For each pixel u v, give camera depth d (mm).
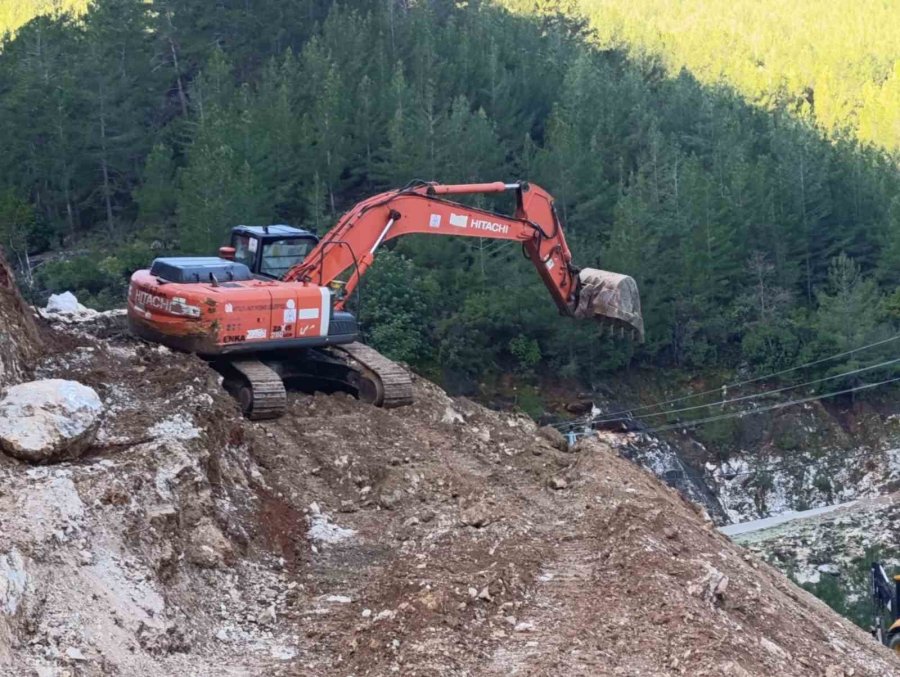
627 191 54938
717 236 53844
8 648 8062
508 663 9531
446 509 13422
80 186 57750
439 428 16375
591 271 19734
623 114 64500
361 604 10703
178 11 65000
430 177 52531
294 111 57031
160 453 11320
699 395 52219
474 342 49500
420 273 49969
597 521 13195
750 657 10180
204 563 10633
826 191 58969
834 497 48156
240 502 12117
